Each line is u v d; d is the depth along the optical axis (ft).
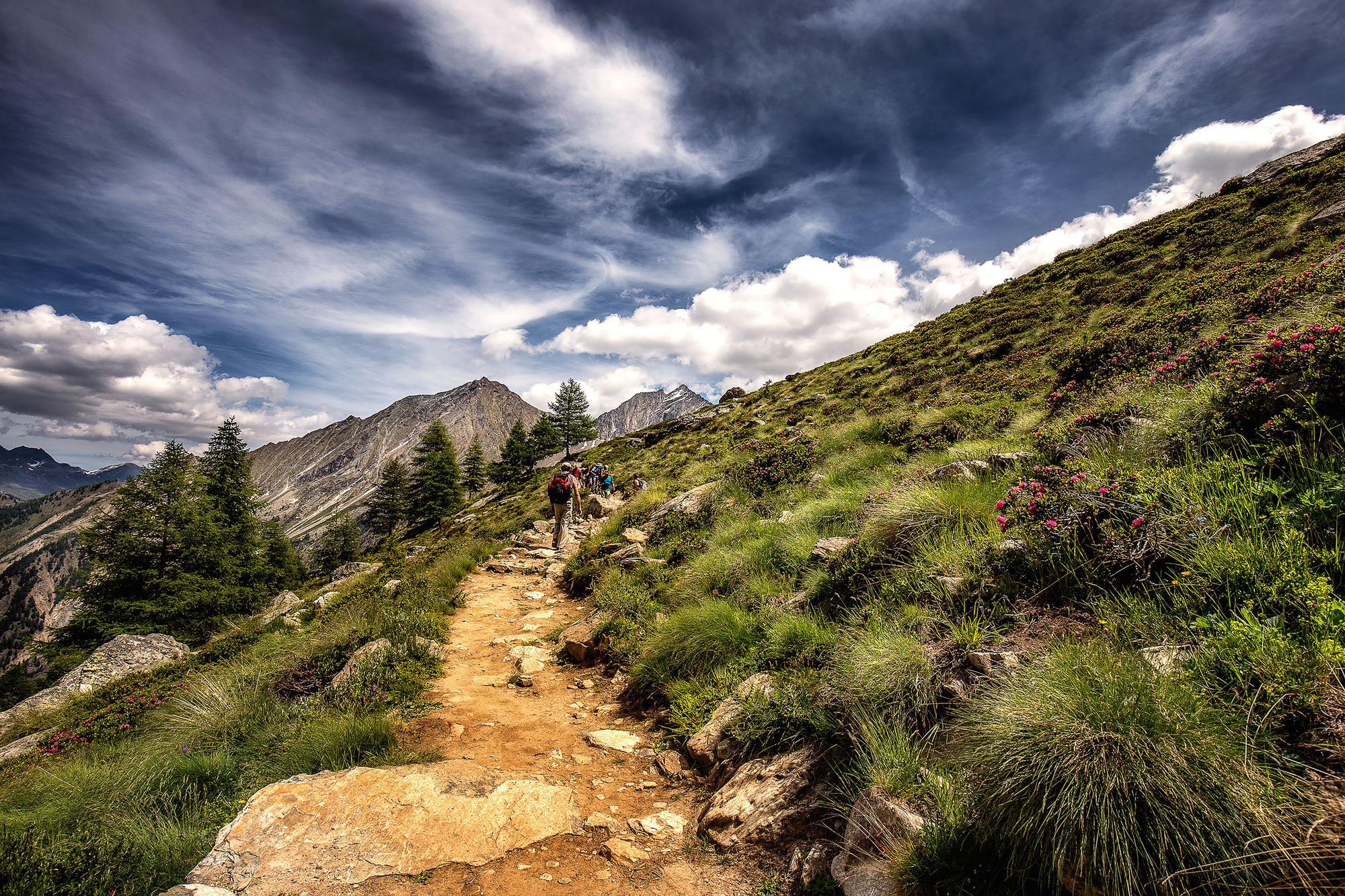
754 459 41.27
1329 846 5.76
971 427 35.65
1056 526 12.78
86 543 83.35
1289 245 43.93
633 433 160.56
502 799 12.28
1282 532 9.78
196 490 91.91
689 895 9.46
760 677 15.20
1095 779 7.00
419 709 18.70
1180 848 6.38
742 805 11.20
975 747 8.70
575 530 57.21
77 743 21.40
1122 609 10.64
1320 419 11.35
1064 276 74.79
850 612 15.64
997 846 7.50
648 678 18.88
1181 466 14.05
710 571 23.73
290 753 15.62
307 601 53.31
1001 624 11.94
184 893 9.26
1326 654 7.29
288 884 9.73
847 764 10.91
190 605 82.43
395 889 9.74
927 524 17.33
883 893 7.88
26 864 10.73
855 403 65.21
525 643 26.68
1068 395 33.58
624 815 12.33
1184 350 27.66
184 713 20.18
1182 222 66.44
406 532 177.47
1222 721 7.27
